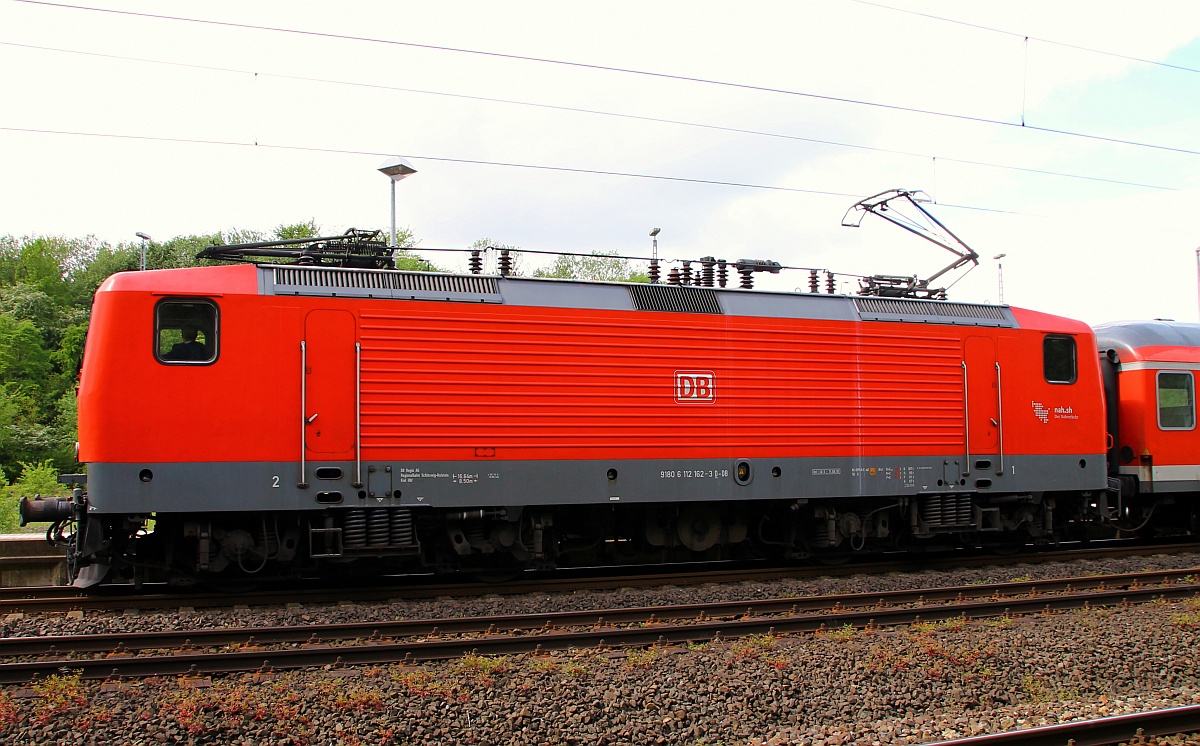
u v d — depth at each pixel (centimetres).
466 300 1115
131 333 994
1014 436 1374
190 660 743
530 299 1147
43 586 1131
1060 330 1421
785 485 1245
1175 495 1611
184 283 1019
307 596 1072
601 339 1171
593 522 1265
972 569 1332
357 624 874
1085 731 619
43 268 5575
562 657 809
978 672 797
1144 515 1602
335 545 1079
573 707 691
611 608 1069
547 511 1189
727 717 698
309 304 1054
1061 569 1341
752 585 1198
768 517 1341
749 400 1235
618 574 1291
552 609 1058
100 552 1013
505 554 1216
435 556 1173
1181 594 1109
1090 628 940
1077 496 1455
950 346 1352
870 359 1304
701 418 1209
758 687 745
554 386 1144
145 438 988
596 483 1155
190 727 621
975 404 1359
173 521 1057
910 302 1366
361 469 1058
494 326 1122
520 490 1121
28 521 1016
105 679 720
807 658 816
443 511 1126
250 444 1023
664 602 1105
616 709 695
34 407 4031
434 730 646
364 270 1102
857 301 1328
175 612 995
